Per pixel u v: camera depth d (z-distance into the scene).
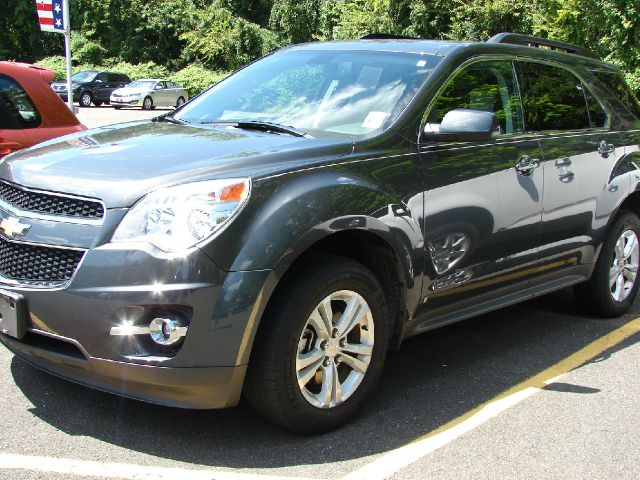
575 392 4.12
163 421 3.48
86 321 2.99
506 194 4.23
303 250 3.14
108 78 35.53
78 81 34.38
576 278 5.18
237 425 3.48
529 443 3.47
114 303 2.94
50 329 3.09
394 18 25.73
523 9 22.75
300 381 3.24
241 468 3.08
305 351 3.32
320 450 3.29
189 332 2.95
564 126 4.93
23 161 3.53
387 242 3.53
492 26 23.42
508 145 4.33
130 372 2.97
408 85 4.02
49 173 3.29
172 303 2.92
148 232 2.98
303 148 3.47
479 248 4.11
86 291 2.98
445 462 3.25
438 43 4.46
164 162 3.27
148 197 3.02
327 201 3.25
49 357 3.19
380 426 3.57
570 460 3.32
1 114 5.18
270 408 3.21
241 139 3.64
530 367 4.50
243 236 3.02
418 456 3.28
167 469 3.04
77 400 3.66
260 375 3.13
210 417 3.55
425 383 4.17
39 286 3.12
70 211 3.15
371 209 3.42
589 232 5.05
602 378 4.36
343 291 3.37
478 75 4.36
